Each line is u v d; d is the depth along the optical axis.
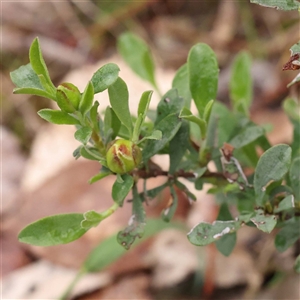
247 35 0.79
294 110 0.47
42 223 0.38
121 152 0.37
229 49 0.79
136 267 0.59
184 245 0.60
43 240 0.38
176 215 0.62
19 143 0.78
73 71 0.83
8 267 0.63
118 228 0.62
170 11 0.86
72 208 0.65
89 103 0.36
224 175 0.40
